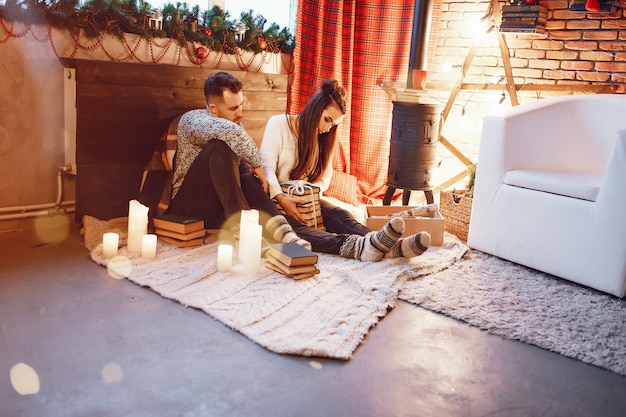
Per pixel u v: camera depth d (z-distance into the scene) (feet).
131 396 5.08
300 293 7.33
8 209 9.09
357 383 5.58
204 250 8.66
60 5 8.84
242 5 12.74
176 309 6.81
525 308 7.51
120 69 9.40
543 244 8.86
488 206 9.61
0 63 8.64
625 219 7.92
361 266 8.41
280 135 9.61
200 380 5.40
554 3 12.31
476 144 13.47
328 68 12.96
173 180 9.38
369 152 13.69
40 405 4.85
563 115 10.27
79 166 9.28
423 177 11.48
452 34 13.58
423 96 13.85
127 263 7.94
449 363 6.11
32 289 7.06
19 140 9.09
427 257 9.06
